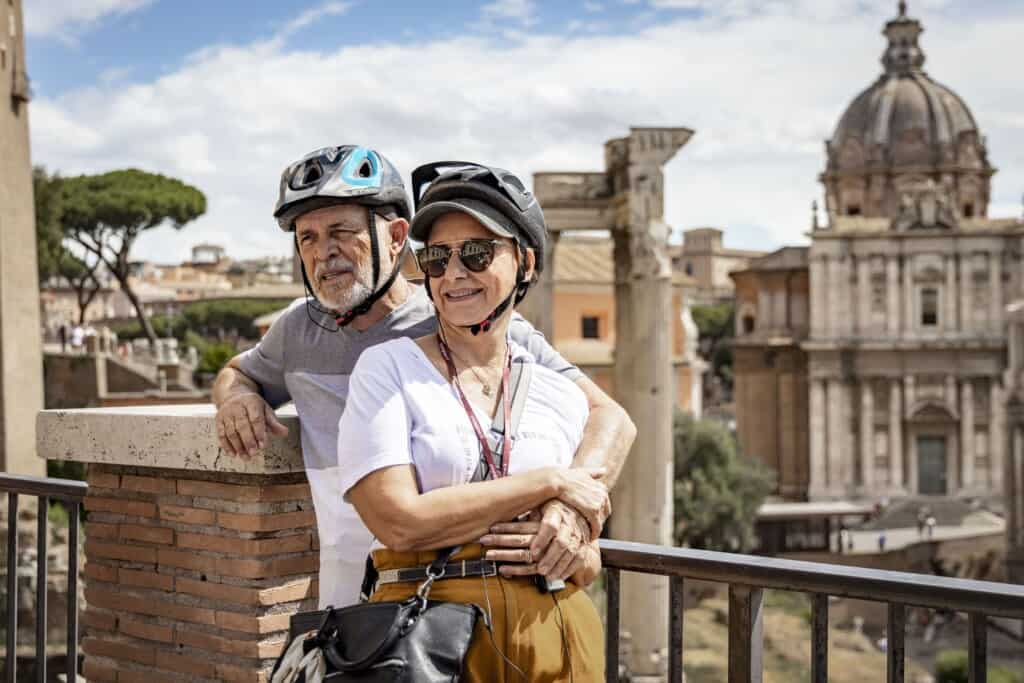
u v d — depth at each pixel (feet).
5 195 92.94
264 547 12.15
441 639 8.22
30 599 70.95
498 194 9.30
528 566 8.87
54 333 228.02
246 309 342.85
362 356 9.41
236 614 12.25
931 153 299.99
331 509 10.63
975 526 224.53
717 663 120.26
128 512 13.29
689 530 173.27
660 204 95.96
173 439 12.25
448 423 9.07
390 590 8.96
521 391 9.64
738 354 260.01
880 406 240.73
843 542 218.59
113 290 378.32
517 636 8.72
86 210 202.39
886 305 239.30
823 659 9.37
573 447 9.91
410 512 8.62
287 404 13.83
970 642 8.62
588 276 175.83
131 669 13.30
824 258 241.35
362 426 8.93
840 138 308.40
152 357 167.94
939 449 240.73
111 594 13.50
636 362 95.66
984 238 235.81
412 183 10.27
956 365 237.66
